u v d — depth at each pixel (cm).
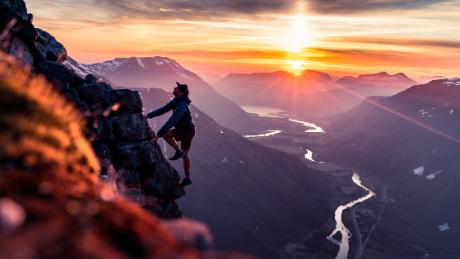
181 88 1509
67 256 332
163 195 1619
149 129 1627
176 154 1545
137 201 1477
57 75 1541
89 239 369
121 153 1525
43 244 333
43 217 383
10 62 886
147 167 1594
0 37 791
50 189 471
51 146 609
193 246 478
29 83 749
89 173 691
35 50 1592
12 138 548
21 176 475
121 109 1598
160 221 509
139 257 396
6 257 302
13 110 597
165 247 427
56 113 675
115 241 401
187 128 1520
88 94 1556
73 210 420
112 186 1231
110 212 449
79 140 715
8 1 1608
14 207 356
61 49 1794
